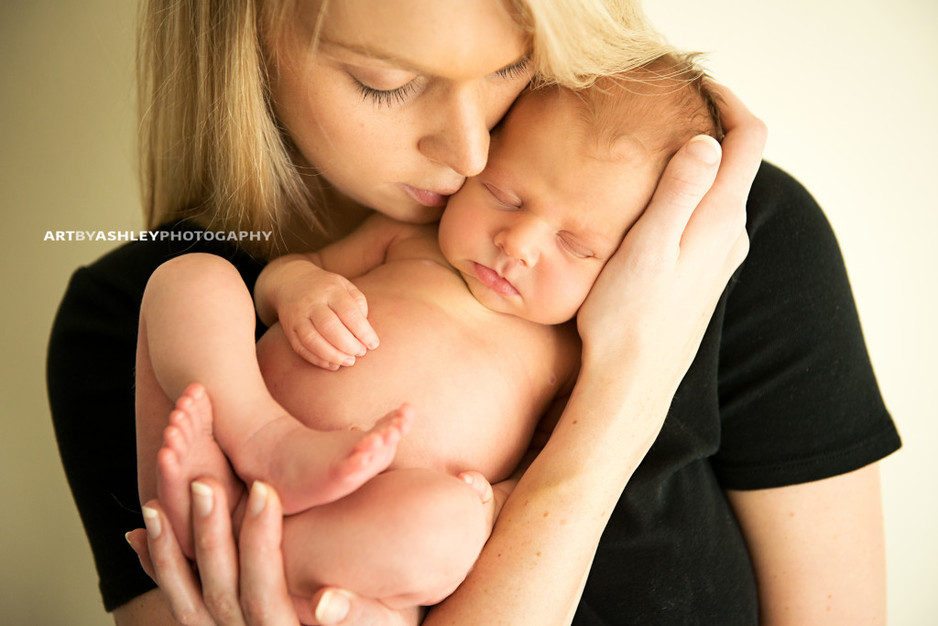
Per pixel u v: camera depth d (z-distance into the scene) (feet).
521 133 3.63
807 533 4.31
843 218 6.77
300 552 2.78
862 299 6.97
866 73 6.39
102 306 3.97
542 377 3.76
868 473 4.34
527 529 3.23
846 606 4.44
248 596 2.77
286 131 3.73
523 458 3.76
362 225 4.13
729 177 3.63
